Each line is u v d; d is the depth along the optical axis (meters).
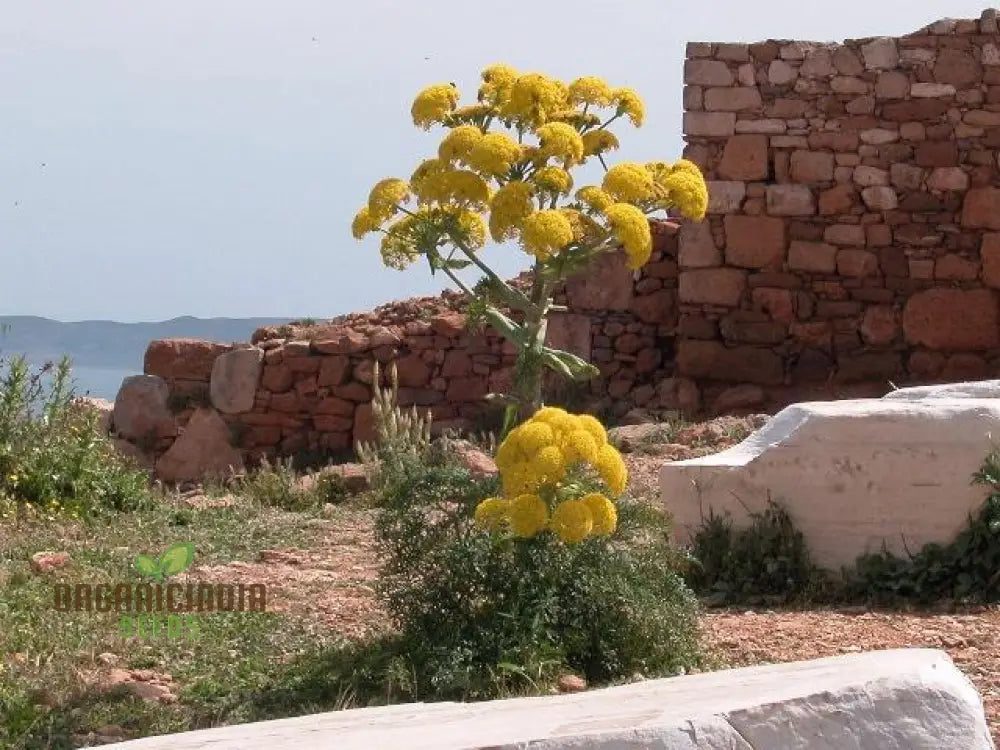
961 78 16.97
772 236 17.36
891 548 8.48
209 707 6.51
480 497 6.90
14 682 6.69
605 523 6.59
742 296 17.45
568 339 18.05
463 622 6.73
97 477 11.54
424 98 7.96
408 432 13.57
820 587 8.48
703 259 17.53
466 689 6.36
